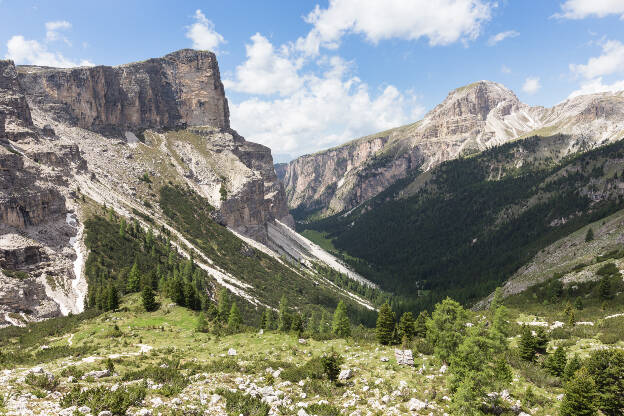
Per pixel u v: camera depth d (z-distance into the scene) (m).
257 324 107.81
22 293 81.12
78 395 24.11
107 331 57.62
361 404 29.25
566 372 34.84
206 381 32.31
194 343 53.03
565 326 59.09
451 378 31.27
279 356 45.53
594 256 118.56
